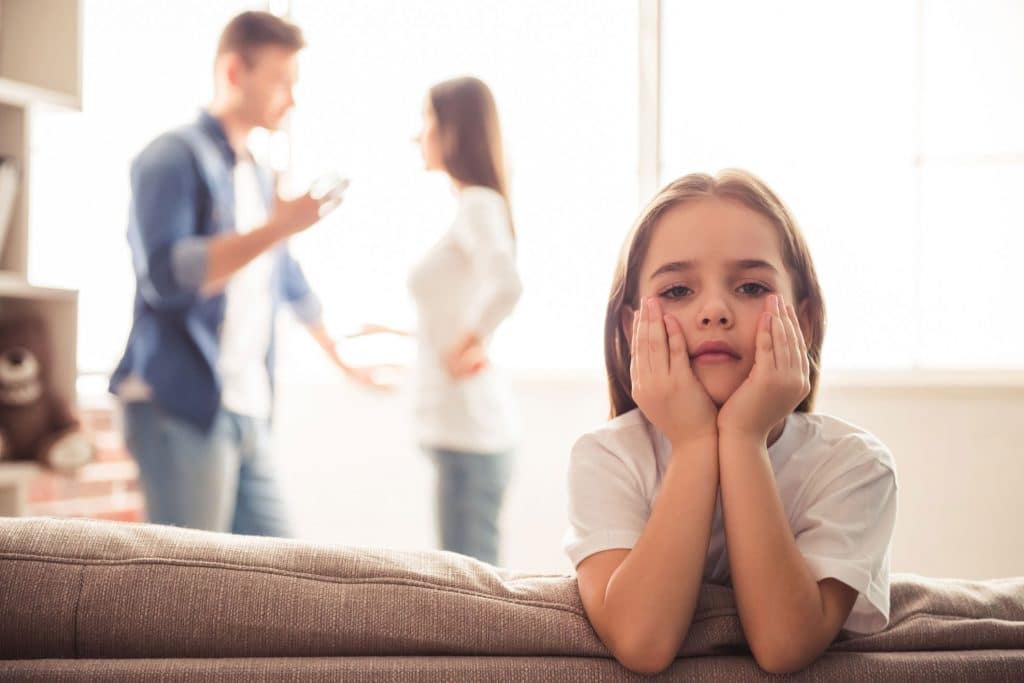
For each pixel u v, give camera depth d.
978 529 3.01
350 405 3.40
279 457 3.45
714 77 3.26
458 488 2.50
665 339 0.77
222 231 2.29
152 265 2.16
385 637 0.64
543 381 3.23
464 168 2.46
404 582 0.66
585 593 0.70
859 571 0.70
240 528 2.42
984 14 3.09
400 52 3.48
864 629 0.71
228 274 2.17
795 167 3.21
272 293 2.43
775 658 0.66
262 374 2.41
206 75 3.48
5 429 2.38
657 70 3.27
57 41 2.54
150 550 0.66
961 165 3.12
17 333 2.44
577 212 3.34
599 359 3.31
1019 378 2.96
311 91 3.53
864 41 3.17
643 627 0.65
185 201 2.19
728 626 0.69
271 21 2.31
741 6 3.24
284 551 0.67
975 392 3.01
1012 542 2.99
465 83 2.46
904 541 3.04
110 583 0.64
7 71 2.56
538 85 3.37
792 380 0.73
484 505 2.51
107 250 3.38
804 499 0.80
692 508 0.71
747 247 0.78
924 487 3.04
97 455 2.49
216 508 2.27
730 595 0.72
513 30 3.39
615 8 3.32
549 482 3.23
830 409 3.09
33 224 3.29
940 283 3.14
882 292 3.17
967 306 3.12
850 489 0.78
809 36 3.20
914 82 3.14
